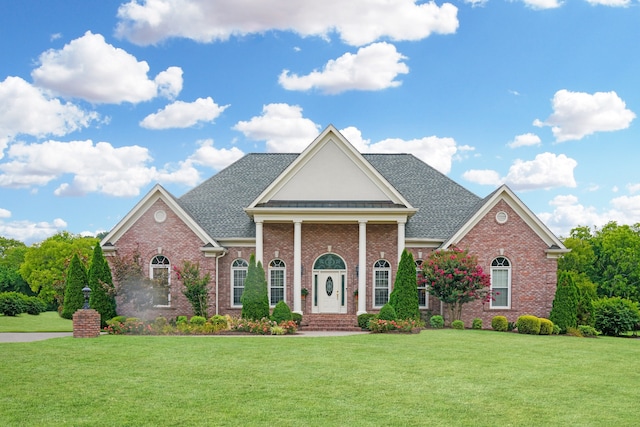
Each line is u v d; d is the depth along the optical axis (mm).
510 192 33719
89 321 24844
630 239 65875
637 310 33312
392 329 28344
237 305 34969
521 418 12906
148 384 15547
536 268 33844
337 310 35094
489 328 33312
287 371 17375
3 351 20438
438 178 39875
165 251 33625
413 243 34781
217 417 12625
